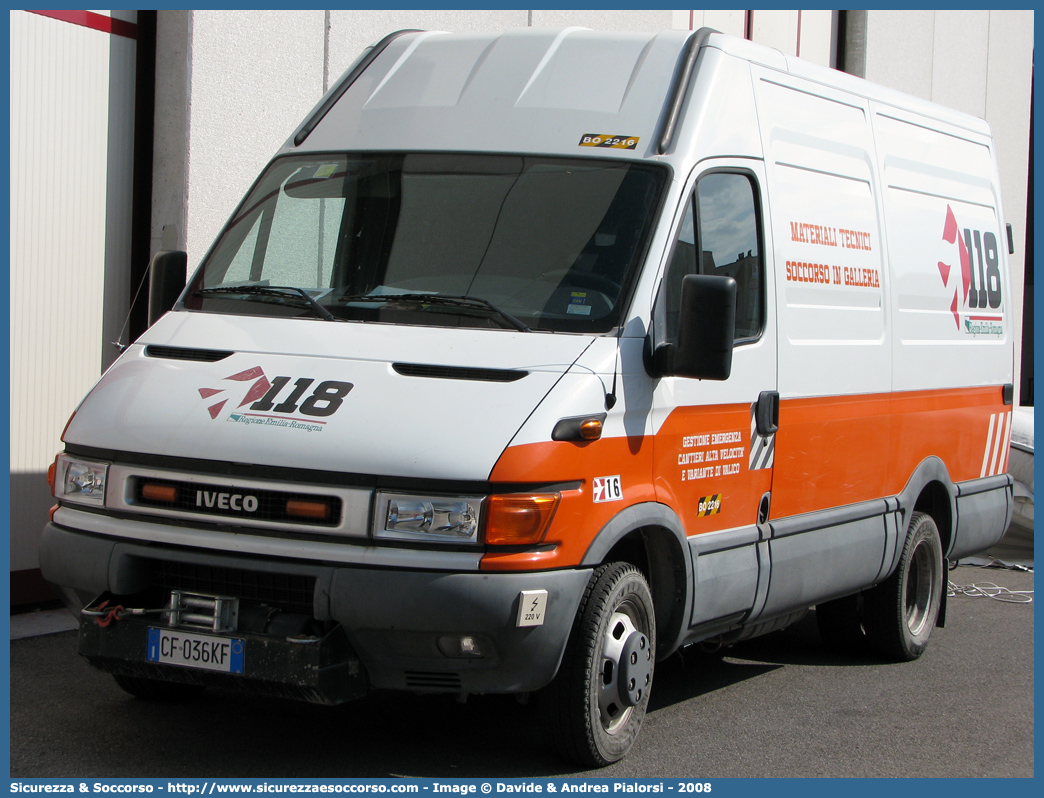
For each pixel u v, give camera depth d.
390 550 5.02
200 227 9.00
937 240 8.70
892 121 8.36
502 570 5.02
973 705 7.31
